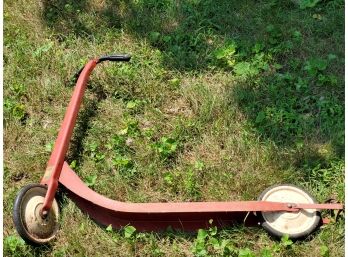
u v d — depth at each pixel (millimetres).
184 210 1684
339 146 1920
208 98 2070
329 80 2102
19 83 2209
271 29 2281
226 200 1836
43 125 2100
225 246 1686
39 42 2367
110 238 1752
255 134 1974
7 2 2502
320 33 2279
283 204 1701
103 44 2324
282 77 2131
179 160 1944
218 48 2264
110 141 2004
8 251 1739
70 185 1788
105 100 2139
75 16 2432
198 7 2410
